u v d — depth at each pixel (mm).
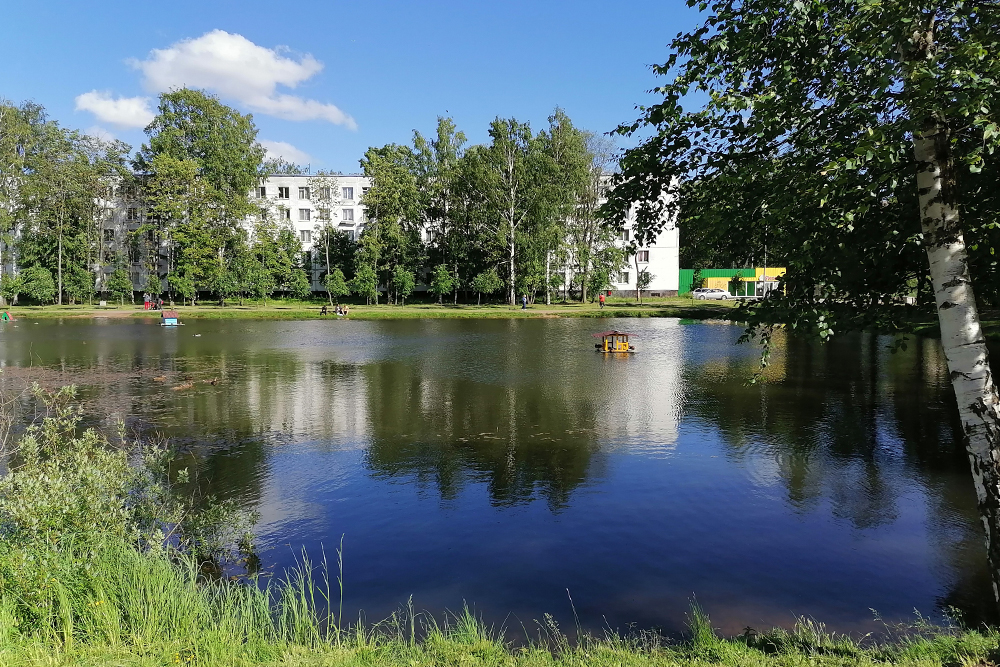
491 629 5539
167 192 50750
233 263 53312
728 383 17828
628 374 19547
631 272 62094
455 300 57594
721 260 5594
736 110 4340
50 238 52438
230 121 53875
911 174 4285
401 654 4625
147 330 35125
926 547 7238
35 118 55562
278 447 11461
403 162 59500
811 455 10742
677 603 6023
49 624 4391
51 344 27875
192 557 6676
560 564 6867
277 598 6055
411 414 14078
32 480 4922
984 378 3945
